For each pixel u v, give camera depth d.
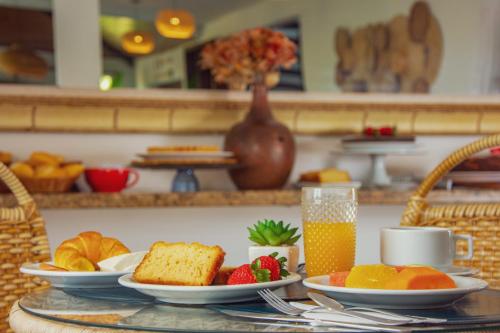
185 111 2.29
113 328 0.72
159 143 2.32
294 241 1.05
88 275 0.94
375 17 2.41
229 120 2.33
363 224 2.46
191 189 2.18
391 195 2.24
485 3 2.49
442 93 2.47
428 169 2.52
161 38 2.27
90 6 2.22
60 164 2.12
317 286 0.80
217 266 0.86
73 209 2.25
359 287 0.80
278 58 2.17
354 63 2.40
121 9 2.24
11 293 1.29
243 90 2.33
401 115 2.44
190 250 0.87
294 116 2.37
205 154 2.10
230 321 0.74
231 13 2.29
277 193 2.20
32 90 2.19
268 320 0.74
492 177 2.32
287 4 2.33
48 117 2.21
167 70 2.28
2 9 2.16
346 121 2.41
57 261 1.02
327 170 2.27
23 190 1.33
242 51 2.17
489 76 2.51
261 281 0.86
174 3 2.26
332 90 2.38
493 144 1.32
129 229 2.29
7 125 2.18
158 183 2.32
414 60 2.45
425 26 2.45
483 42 2.50
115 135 2.29
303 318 0.73
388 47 2.42
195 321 0.74
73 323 0.75
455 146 2.54
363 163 2.46
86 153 2.27
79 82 2.22
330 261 1.00
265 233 1.03
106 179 2.10
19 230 1.30
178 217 2.33
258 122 2.20
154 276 0.87
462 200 2.31
